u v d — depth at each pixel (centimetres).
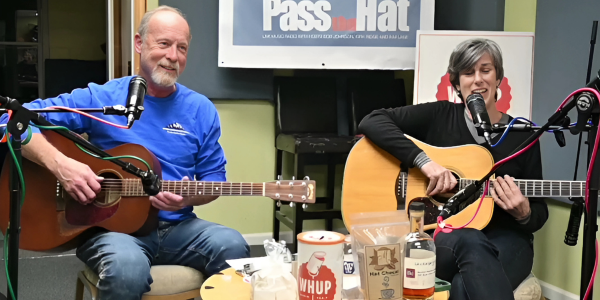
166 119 196
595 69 244
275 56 324
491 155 204
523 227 195
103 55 490
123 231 178
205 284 136
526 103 289
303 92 331
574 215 149
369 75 349
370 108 334
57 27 482
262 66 323
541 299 194
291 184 179
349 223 210
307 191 179
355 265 130
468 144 210
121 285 156
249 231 348
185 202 183
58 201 175
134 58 322
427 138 219
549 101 277
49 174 174
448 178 196
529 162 204
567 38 264
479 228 193
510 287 153
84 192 170
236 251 179
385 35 329
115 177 179
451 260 167
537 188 188
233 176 343
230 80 333
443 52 294
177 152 196
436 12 343
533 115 291
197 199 184
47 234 174
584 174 245
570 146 255
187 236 185
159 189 142
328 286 112
